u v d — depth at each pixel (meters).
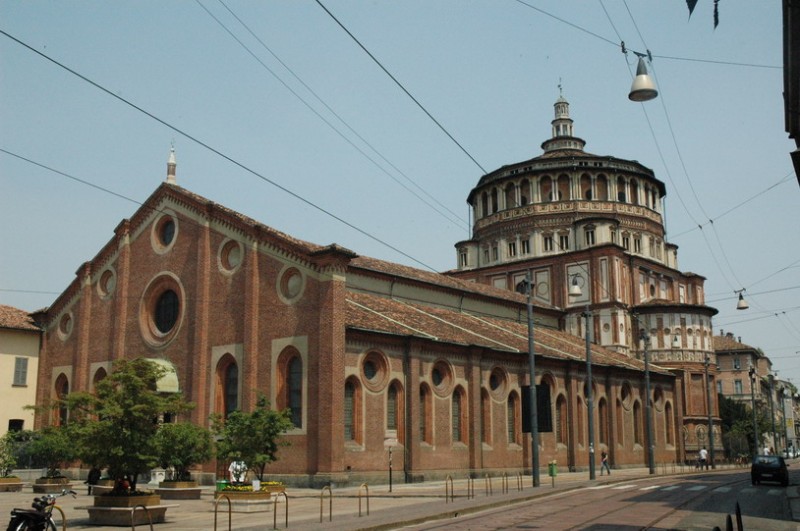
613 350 68.31
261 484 30.94
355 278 50.28
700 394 71.56
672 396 68.25
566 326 70.94
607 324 69.19
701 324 72.62
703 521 22.45
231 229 43.44
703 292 82.00
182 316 44.97
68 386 51.53
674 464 66.44
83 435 23.33
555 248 73.88
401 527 21.59
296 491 35.16
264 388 39.94
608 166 75.00
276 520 23.17
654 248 76.50
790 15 16.81
